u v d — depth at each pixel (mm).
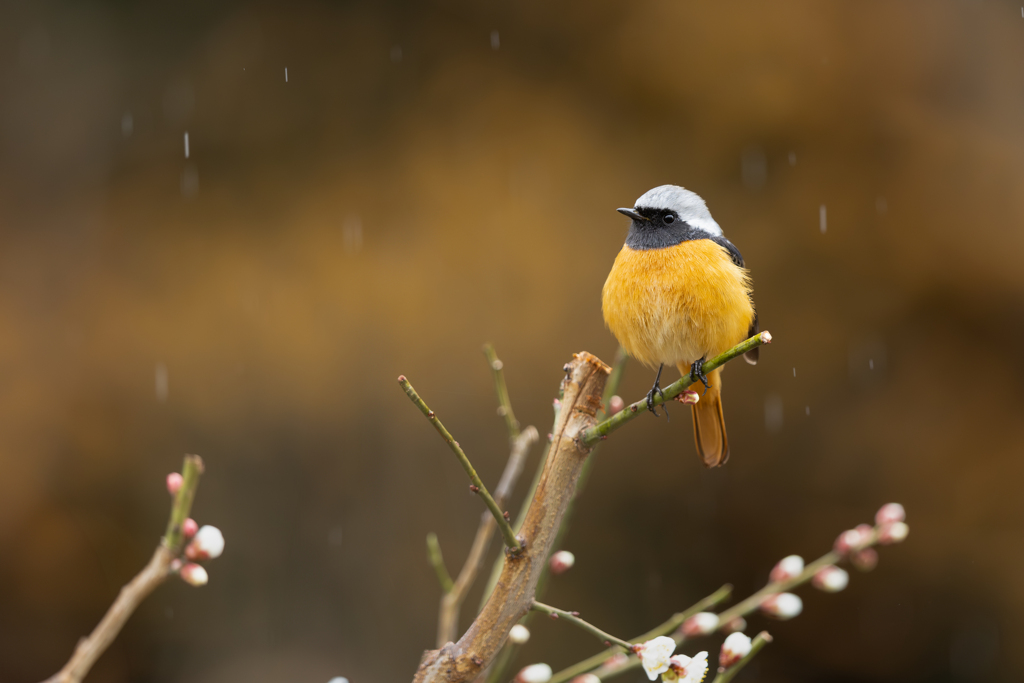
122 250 13867
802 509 12984
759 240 13000
